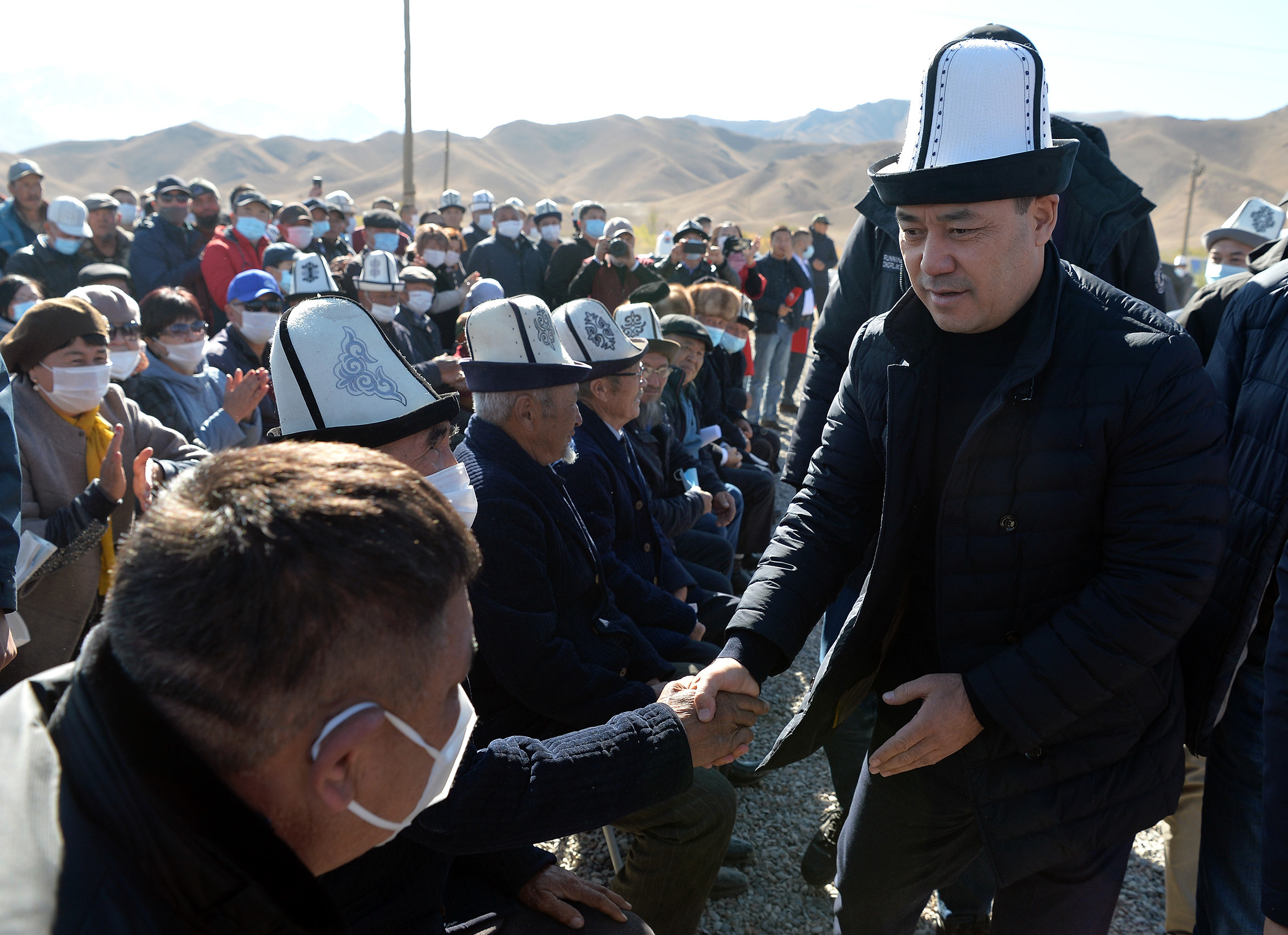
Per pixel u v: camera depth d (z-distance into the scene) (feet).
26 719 2.26
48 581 8.15
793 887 8.56
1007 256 4.57
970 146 4.42
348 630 2.17
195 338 12.09
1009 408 4.86
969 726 4.99
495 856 5.51
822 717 5.67
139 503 8.73
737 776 10.00
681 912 6.75
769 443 20.33
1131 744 5.19
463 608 2.55
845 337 9.36
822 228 36.68
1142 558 4.72
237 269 20.07
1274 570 5.28
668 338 13.50
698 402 15.12
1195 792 7.67
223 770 2.21
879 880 5.99
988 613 5.20
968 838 5.95
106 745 2.10
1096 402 4.74
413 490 2.44
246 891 2.20
